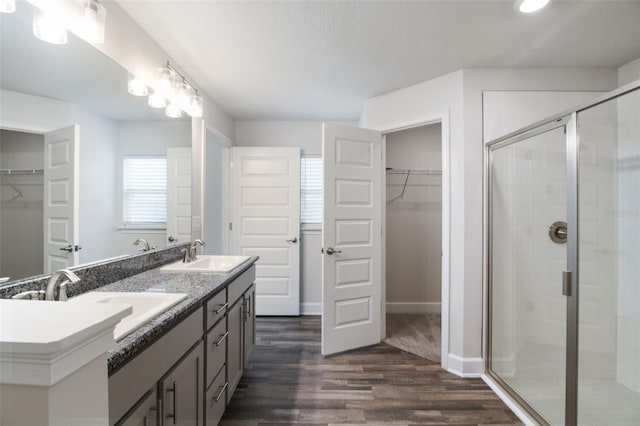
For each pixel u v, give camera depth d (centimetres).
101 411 62
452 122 231
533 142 207
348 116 344
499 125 225
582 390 194
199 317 132
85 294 125
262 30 177
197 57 208
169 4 154
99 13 124
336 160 258
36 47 111
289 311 351
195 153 246
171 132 208
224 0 151
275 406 185
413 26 172
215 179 346
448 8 157
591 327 199
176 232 216
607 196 199
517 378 212
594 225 199
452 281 231
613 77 225
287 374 223
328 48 197
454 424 171
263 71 229
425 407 186
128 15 162
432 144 359
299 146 363
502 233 220
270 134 363
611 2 152
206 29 176
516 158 214
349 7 156
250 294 223
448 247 232
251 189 349
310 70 228
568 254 166
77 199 131
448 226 233
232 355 179
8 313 63
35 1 108
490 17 164
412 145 360
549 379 204
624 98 199
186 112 226
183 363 116
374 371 229
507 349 218
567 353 166
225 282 159
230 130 345
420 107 250
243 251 349
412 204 360
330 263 255
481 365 223
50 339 50
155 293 128
